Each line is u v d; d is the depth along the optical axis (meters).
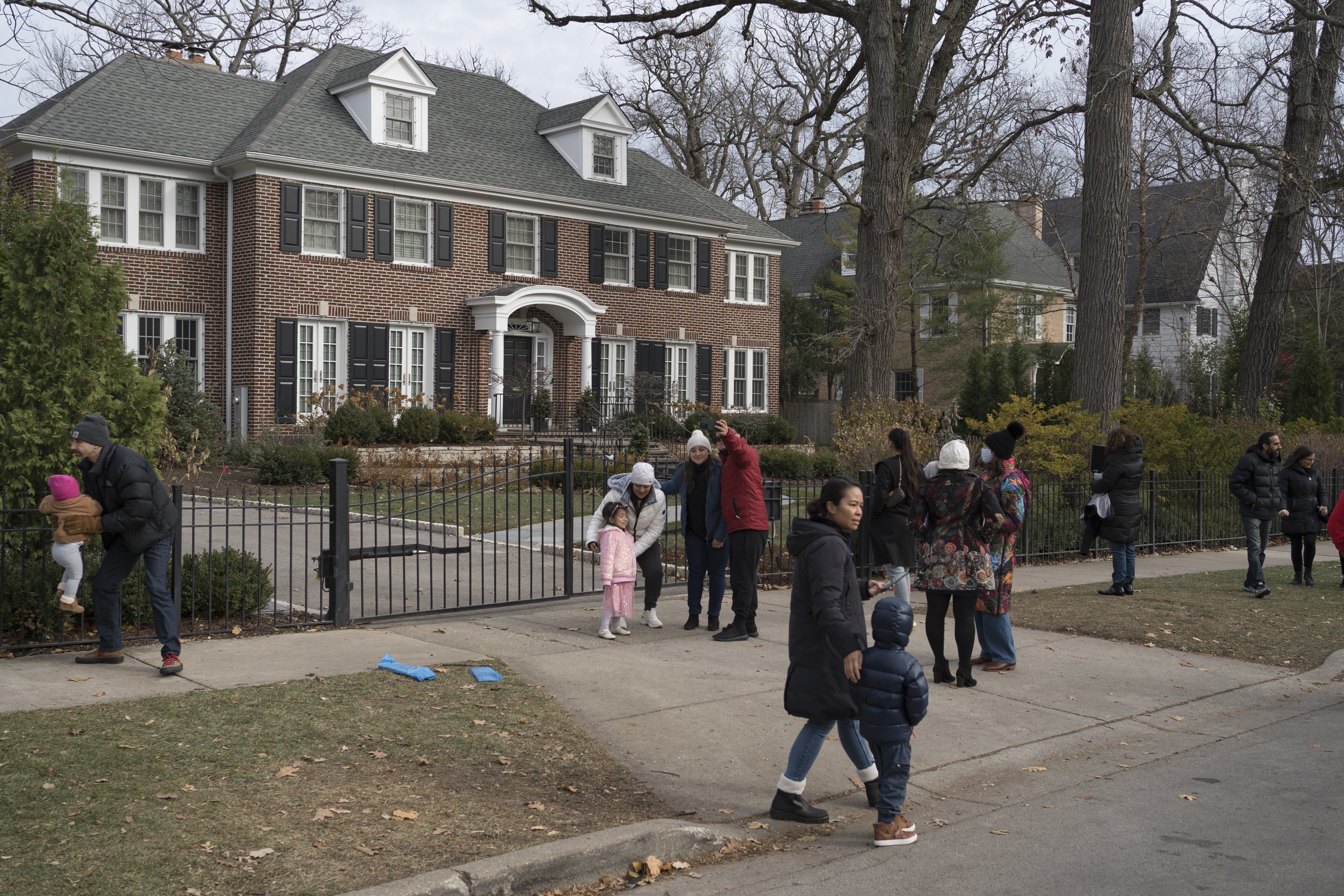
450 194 27.39
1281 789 5.78
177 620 7.32
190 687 6.85
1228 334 43.25
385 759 5.68
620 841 4.68
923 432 15.97
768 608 10.65
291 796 5.05
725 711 6.99
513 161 29.50
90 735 5.71
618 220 31.05
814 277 43.09
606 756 6.04
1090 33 17.81
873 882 4.53
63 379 8.26
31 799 4.78
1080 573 13.80
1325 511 12.84
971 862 4.74
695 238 33.00
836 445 16.41
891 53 18.83
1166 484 16.70
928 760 6.25
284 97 26.67
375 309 26.12
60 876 4.07
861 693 5.00
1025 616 10.55
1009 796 5.71
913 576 12.99
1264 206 25.95
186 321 24.53
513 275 28.94
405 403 26.78
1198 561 15.66
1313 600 11.79
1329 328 36.72
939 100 19.50
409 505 17.92
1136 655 9.03
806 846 5.02
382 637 8.81
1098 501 11.62
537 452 25.02
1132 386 33.94
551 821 4.99
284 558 13.06
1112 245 17.52
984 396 34.66
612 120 31.14
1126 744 6.70
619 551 9.08
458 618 9.86
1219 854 4.80
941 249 34.53
